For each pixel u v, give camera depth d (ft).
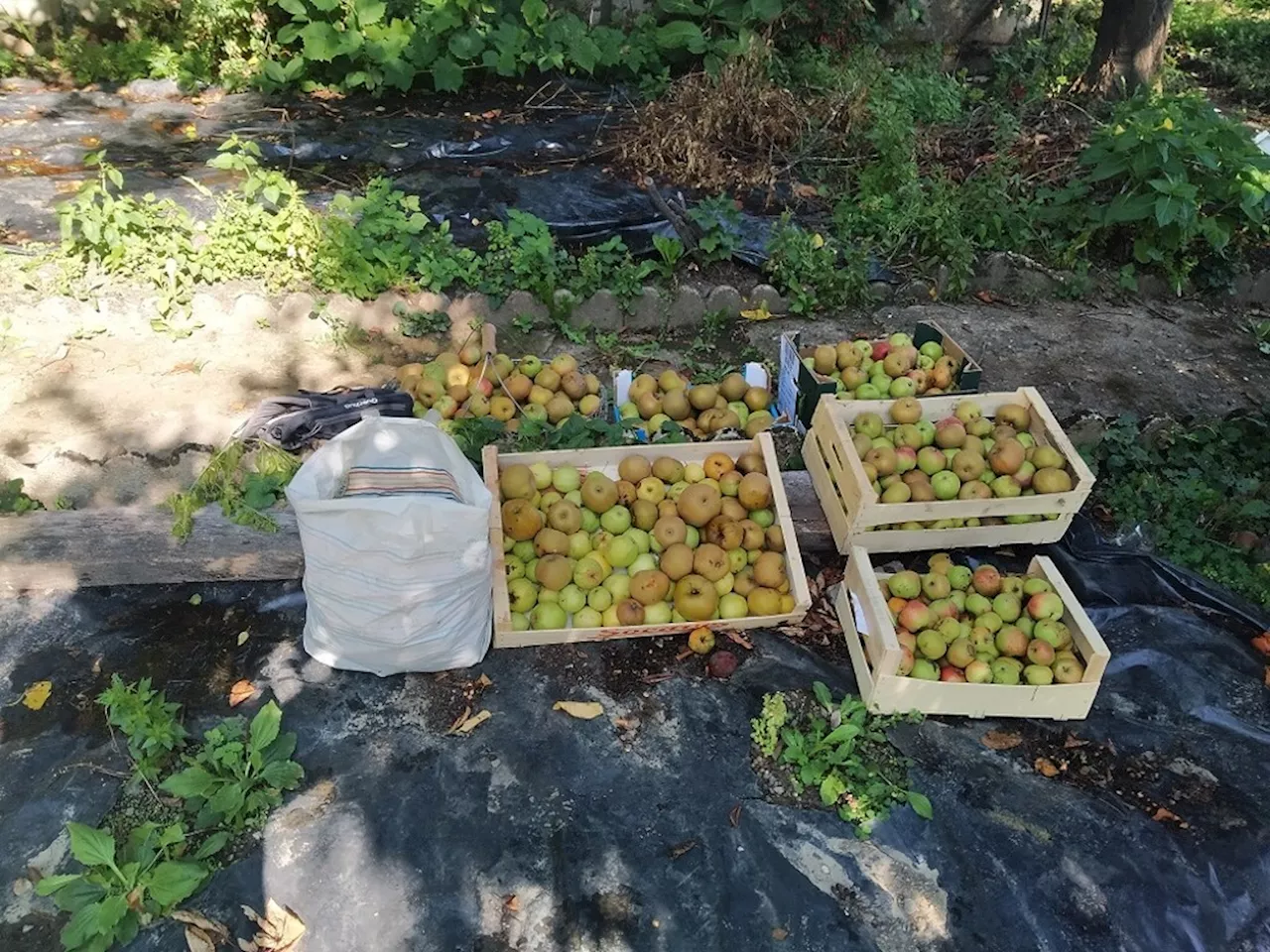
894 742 11.32
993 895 9.84
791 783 10.81
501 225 19.06
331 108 24.52
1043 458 13.30
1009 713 11.57
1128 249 21.85
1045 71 28.66
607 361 17.92
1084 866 10.11
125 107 23.66
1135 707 11.98
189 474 14.49
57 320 16.65
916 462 13.44
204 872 9.37
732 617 12.42
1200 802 10.82
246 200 18.34
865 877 9.93
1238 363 19.66
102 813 10.10
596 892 9.67
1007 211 21.29
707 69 25.38
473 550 10.84
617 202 20.99
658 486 13.01
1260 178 20.42
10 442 14.61
